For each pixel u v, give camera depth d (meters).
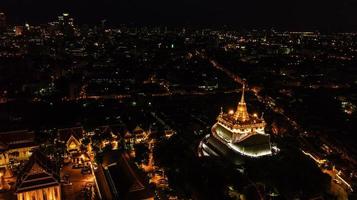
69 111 175.62
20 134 117.44
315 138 149.38
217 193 98.00
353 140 148.38
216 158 113.62
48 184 89.44
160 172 110.38
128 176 87.06
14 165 111.31
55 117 163.62
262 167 105.69
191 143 131.38
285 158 114.50
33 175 88.56
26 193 87.69
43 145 120.75
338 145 143.00
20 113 170.38
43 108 180.38
